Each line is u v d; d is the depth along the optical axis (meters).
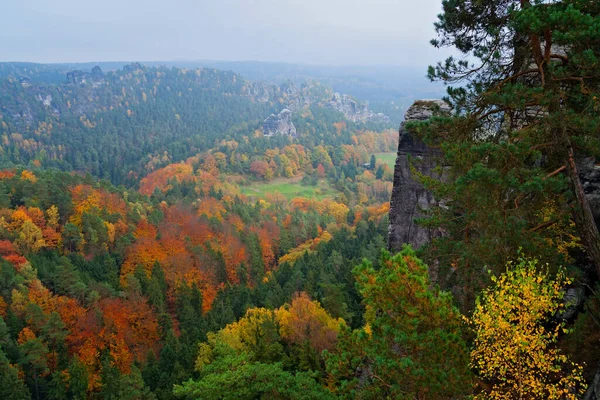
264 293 65.38
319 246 100.75
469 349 11.13
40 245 84.88
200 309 68.88
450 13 14.33
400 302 11.12
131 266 85.69
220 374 18.25
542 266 10.38
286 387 16.97
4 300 64.44
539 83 13.77
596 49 11.31
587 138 11.49
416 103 22.14
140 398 40.44
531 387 10.33
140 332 63.66
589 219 11.55
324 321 43.19
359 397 11.17
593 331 11.94
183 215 126.12
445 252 13.62
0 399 42.66
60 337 54.44
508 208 12.55
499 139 14.24
